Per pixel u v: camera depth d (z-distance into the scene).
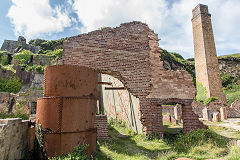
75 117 4.09
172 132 9.61
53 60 30.78
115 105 13.33
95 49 8.05
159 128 7.55
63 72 4.22
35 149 4.48
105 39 8.16
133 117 9.48
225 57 38.03
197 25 29.11
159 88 7.90
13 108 12.12
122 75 7.95
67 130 3.97
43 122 4.13
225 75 35.09
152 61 8.13
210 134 6.29
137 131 8.73
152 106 7.72
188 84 8.16
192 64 38.00
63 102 4.05
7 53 32.28
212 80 26.23
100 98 17.92
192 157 4.39
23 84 24.97
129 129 9.98
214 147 5.50
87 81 4.51
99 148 5.50
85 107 4.31
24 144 4.65
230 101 27.27
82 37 8.15
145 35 8.39
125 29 8.35
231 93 29.42
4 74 23.89
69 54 7.98
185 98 8.01
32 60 31.11
